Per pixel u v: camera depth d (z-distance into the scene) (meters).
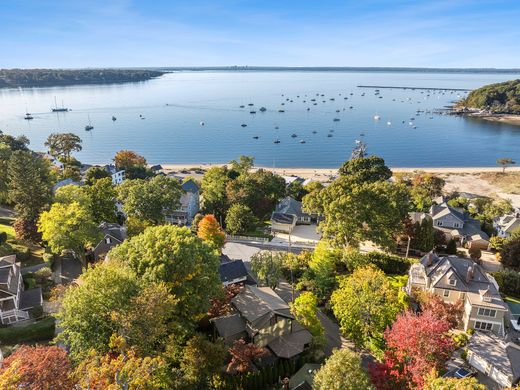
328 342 50.09
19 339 46.00
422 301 53.12
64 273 64.25
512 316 55.84
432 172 171.38
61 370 27.92
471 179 160.88
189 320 43.09
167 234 47.22
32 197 70.75
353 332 46.12
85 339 35.16
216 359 38.56
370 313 45.22
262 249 81.38
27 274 59.69
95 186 86.44
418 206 106.44
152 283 38.69
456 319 49.31
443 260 61.34
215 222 75.38
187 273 43.22
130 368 27.92
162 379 31.81
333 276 62.25
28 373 26.42
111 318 35.16
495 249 85.81
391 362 36.06
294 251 81.31
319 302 58.50
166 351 37.84
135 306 34.97
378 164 118.38
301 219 103.06
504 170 169.75
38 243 71.06
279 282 64.62
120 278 37.78
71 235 62.66
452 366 45.62
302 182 146.38
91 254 70.38
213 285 46.00
